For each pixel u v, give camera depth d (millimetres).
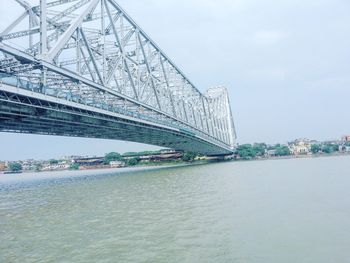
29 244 14633
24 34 30516
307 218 17766
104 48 42312
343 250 12531
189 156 148125
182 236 14820
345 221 16969
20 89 27812
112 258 12367
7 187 50469
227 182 38875
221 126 133375
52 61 31250
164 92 68125
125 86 48312
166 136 76875
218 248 13062
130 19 50844
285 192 27984
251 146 179500
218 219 17922
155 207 22453
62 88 37875
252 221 17266
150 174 63156
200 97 103688
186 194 28734
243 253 12430
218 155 151375
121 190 34875
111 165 180375
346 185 32125
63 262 12180
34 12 33719
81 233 16125
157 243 13922
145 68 58594
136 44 53031
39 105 32094
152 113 61250
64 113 39594
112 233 15805
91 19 40781
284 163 93812
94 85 38750
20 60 28078
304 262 11438
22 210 24453
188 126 80812
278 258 11844
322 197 24781
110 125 50844
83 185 45031
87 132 58188
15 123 41719
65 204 26266
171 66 74062
